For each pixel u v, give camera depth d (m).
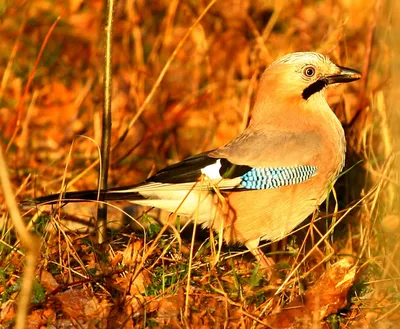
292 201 11.06
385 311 9.48
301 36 16.98
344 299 9.17
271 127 11.26
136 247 10.04
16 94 16.08
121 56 16.80
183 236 11.88
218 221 10.96
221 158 10.94
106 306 9.00
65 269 9.66
